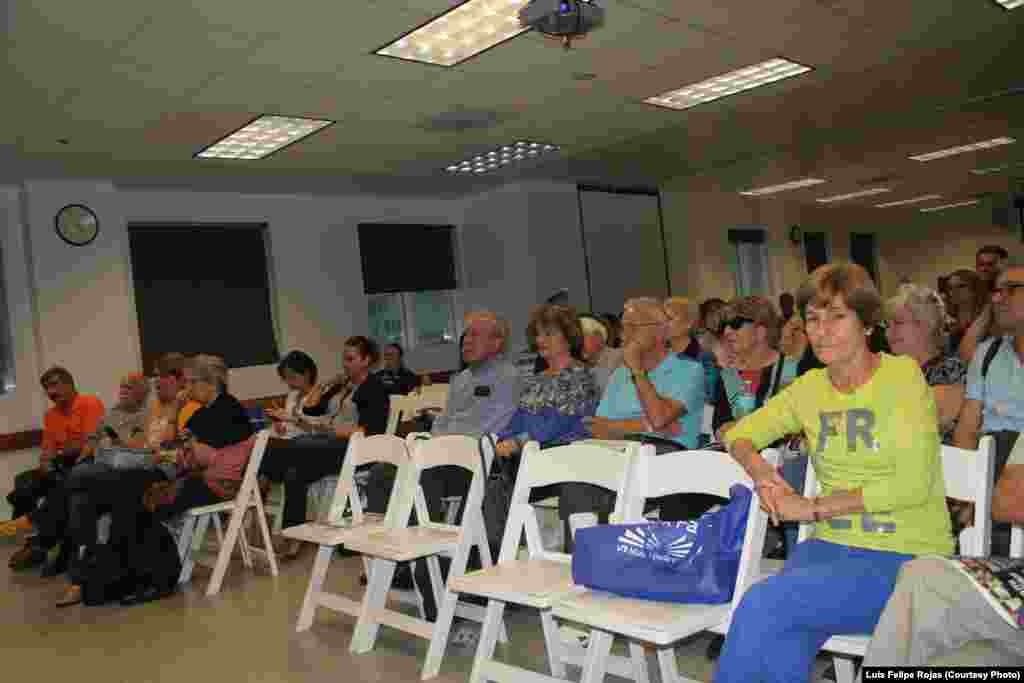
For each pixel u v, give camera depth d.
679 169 9.31
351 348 4.68
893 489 1.76
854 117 7.44
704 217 11.66
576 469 2.54
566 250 9.29
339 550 4.70
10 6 3.47
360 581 4.04
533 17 3.54
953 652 1.57
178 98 4.89
